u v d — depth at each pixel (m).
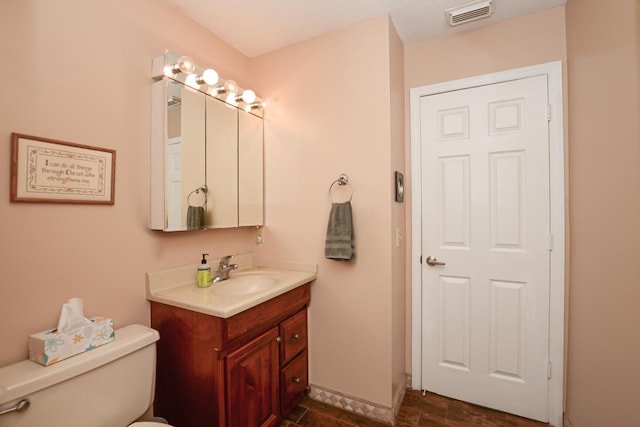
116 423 1.11
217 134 1.73
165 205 1.44
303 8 1.61
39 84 1.08
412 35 1.89
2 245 1.01
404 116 2.00
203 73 1.55
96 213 1.27
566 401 1.62
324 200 1.85
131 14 1.39
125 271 1.37
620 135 1.12
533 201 1.69
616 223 1.15
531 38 1.69
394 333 1.72
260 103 1.98
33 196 1.07
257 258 2.09
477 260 1.83
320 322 1.87
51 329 1.12
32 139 1.06
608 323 1.22
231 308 1.24
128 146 1.38
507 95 1.75
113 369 1.10
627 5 1.05
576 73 1.49
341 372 1.80
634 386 1.05
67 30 1.17
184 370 1.36
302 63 1.92
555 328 1.65
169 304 1.38
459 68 1.87
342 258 1.67
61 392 0.96
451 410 1.78
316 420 1.69
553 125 1.64
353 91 1.75
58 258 1.15
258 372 1.46
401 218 1.90
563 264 1.63
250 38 1.89
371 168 1.70
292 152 1.96
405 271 2.00
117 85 1.33
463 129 1.86
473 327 1.84
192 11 1.62
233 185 1.83
